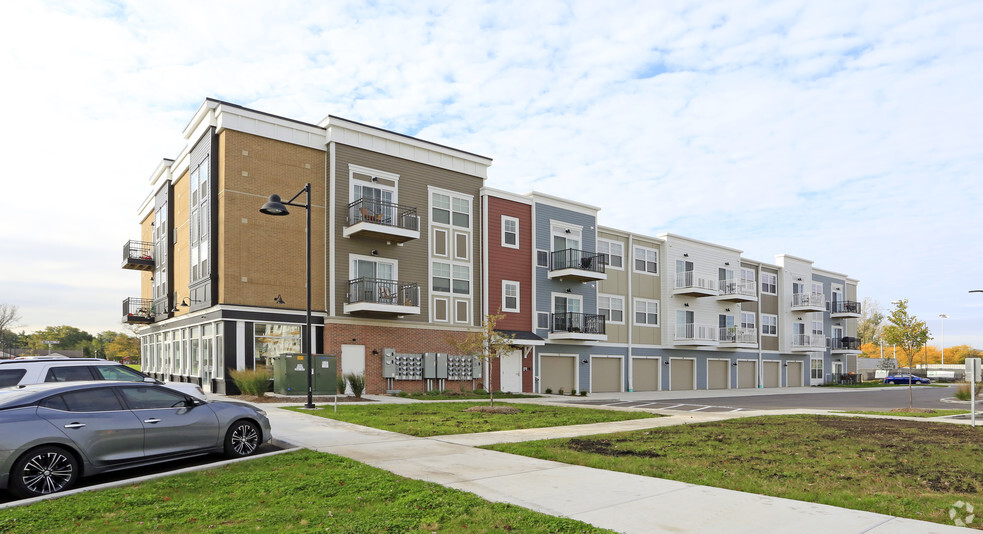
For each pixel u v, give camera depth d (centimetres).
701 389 4359
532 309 3416
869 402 2908
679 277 4241
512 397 2870
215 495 739
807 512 685
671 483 829
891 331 3244
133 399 887
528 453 1057
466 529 609
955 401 2977
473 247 3212
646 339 4041
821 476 882
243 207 2542
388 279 2881
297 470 877
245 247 2530
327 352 2650
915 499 740
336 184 2752
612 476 873
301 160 2708
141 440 867
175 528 614
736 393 3884
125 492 750
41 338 8294
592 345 3703
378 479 818
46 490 765
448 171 3158
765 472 908
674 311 4206
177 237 3197
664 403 2597
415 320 2942
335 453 1034
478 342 2075
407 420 1537
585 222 3734
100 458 823
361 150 2842
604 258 3750
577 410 1969
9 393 812
